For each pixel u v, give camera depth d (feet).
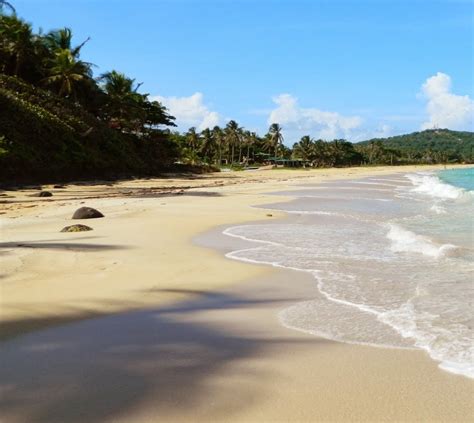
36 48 193.77
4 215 59.88
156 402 13.46
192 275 29.30
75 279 27.63
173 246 39.14
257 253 36.52
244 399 13.66
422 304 23.08
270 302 23.91
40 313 21.61
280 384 14.65
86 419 12.49
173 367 15.94
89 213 57.00
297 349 17.63
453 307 22.52
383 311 22.16
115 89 217.77
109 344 18.04
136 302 23.66
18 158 129.29
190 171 248.11
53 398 13.65
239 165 397.60
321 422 12.41
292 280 28.27
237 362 16.39
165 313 22.07
